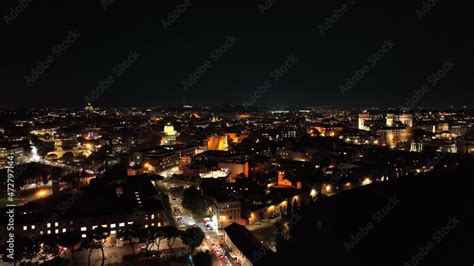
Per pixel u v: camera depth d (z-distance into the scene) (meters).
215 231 176.00
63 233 151.62
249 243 146.88
